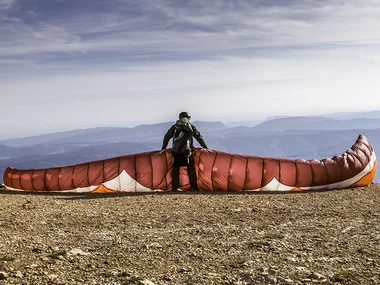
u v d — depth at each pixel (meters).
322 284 4.38
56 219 8.70
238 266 5.13
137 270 4.98
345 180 15.82
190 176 15.41
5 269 4.81
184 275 4.76
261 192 14.94
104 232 7.45
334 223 7.93
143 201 11.65
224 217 8.91
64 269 4.94
